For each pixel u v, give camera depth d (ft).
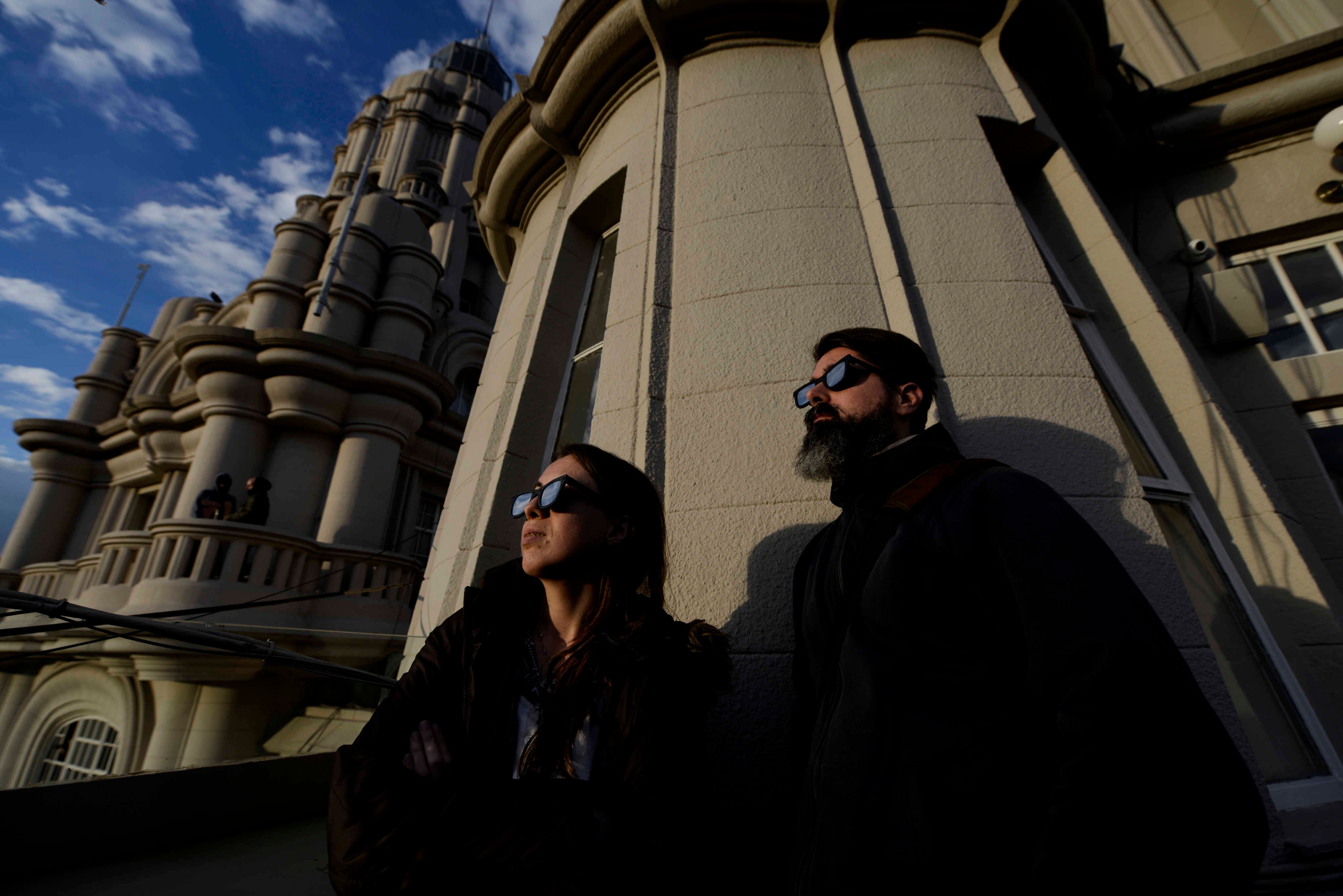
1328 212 12.64
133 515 57.21
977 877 2.92
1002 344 8.50
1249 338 12.26
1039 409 7.98
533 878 3.47
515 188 17.40
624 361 9.62
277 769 9.48
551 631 4.95
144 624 9.25
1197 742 2.55
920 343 8.54
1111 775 2.54
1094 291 10.98
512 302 16.96
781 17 12.28
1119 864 2.41
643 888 3.50
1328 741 7.29
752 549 7.47
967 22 12.30
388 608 33.83
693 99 12.09
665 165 11.33
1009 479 3.85
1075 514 3.51
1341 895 5.49
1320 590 8.04
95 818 7.26
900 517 4.18
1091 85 13.46
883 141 10.82
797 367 8.63
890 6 12.10
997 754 3.14
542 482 5.22
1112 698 2.67
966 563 3.65
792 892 3.76
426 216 73.05
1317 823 6.29
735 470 8.06
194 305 74.90
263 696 26.22
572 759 4.12
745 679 6.73
